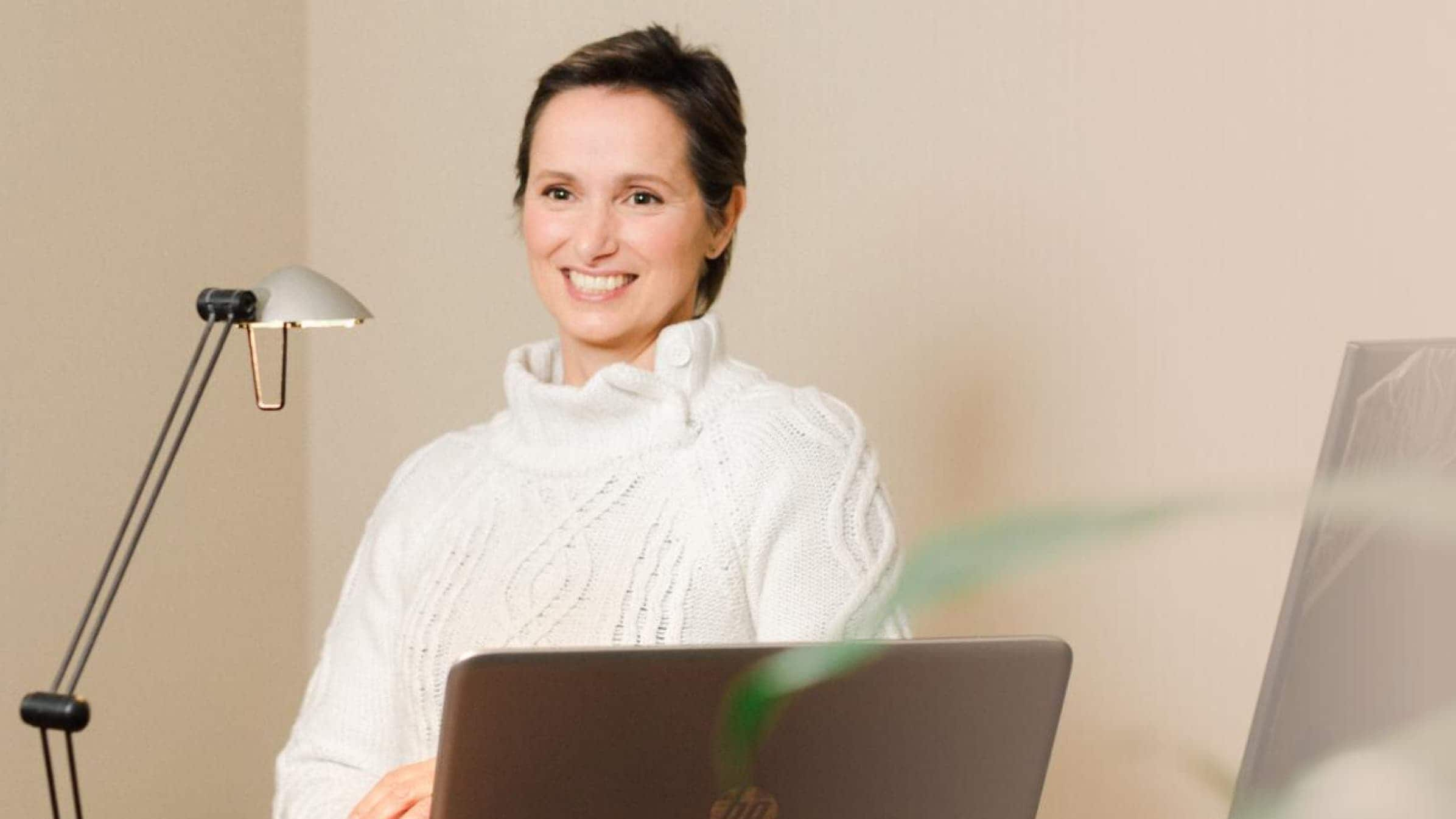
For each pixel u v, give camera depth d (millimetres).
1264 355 2910
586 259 2271
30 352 3723
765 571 2180
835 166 3520
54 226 3771
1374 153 2768
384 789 1808
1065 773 3166
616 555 2197
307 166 4438
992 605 3221
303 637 4477
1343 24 2801
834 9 3516
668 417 2232
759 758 1163
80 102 3828
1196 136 2990
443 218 4246
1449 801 499
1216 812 2939
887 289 3447
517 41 4105
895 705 1187
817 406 2260
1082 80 3141
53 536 3791
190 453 4133
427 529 2365
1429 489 487
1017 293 3244
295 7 4387
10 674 3703
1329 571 768
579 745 1157
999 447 3279
